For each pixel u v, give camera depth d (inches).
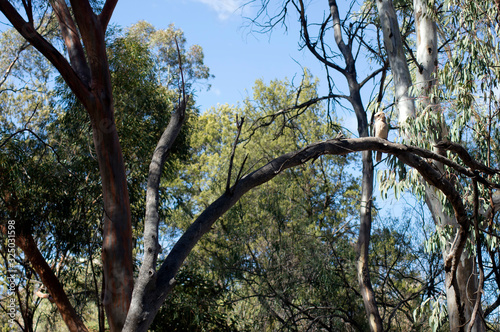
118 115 496.7
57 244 494.9
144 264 173.5
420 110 355.6
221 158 842.8
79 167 484.4
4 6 239.9
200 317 478.3
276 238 559.2
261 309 516.7
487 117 323.9
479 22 336.5
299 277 519.8
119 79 506.6
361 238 489.7
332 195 818.8
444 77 340.8
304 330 527.5
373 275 546.9
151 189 193.0
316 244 532.4
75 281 534.3
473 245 319.3
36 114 725.3
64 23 305.3
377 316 455.5
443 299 308.7
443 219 350.0
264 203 577.9
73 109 498.6
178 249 181.8
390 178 331.0
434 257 511.8
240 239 559.2
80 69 310.8
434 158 216.4
